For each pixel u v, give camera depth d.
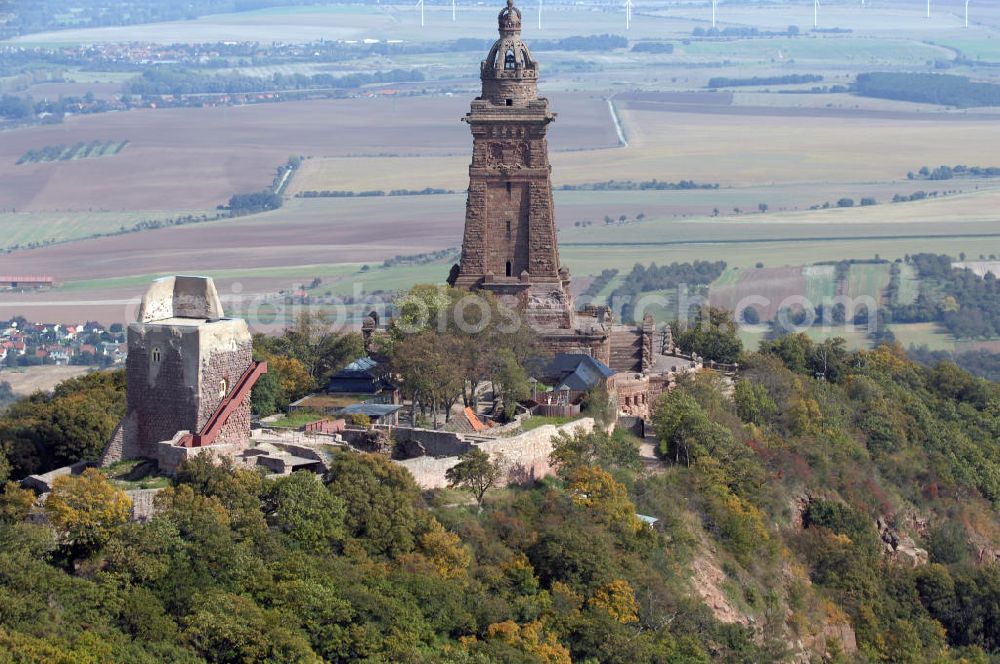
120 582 192.88
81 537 197.25
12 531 194.12
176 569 197.25
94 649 178.88
